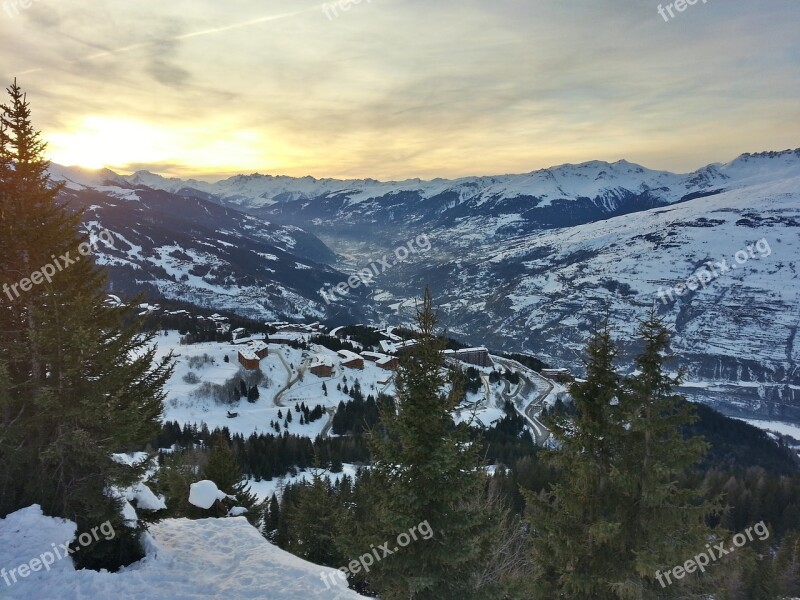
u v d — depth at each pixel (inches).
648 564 533.3
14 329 608.4
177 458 1224.2
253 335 6220.5
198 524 800.3
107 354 613.0
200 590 585.3
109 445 593.3
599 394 620.7
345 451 3029.0
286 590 604.4
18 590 501.7
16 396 590.2
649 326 600.7
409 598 538.3
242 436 3233.3
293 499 1752.0
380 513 557.9
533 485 2274.9
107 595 531.5
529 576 663.8
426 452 539.5
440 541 546.6
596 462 601.9
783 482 2674.7
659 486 568.4
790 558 1707.7
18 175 621.0
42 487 585.3
